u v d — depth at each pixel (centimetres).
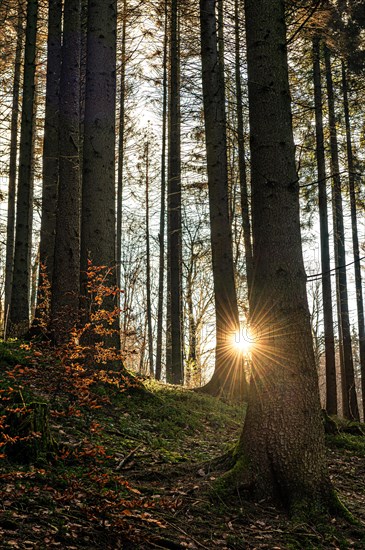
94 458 561
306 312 589
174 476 605
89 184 898
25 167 1319
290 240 594
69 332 612
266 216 599
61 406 705
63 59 1095
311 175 1727
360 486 718
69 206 1057
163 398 984
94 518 437
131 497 516
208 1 1297
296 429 558
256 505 541
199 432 888
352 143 1855
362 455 898
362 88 1712
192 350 2486
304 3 863
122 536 436
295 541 486
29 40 1364
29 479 496
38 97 1959
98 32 928
